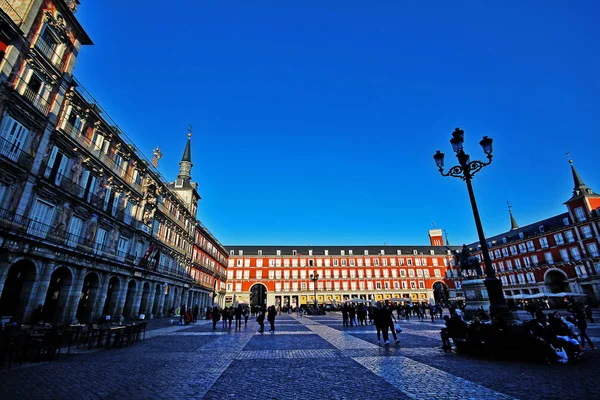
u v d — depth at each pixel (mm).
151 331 19656
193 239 48812
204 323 28547
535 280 57875
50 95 18984
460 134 12125
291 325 25125
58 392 6258
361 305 23875
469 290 19875
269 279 80938
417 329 19109
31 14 17312
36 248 17281
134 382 7051
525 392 5816
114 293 26719
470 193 11711
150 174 33031
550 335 8711
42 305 17750
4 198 15914
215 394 6129
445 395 5805
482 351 9555
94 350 11820
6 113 16047
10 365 8547
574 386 6090
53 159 19375
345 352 10898
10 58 16047
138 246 30547
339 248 88875
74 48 20828
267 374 7750
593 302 47938
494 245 68312
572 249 52094
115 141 26453
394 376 7305
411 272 83562
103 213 24094
